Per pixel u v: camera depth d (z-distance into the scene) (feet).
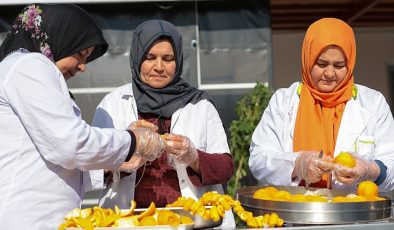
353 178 7.52
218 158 8.31
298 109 8.89
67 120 6.54
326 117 8.77
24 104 6.56
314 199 6.85
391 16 23.85
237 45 16.15
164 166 8.36
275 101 9.12
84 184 7.45
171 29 8.57
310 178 7.74
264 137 8.94
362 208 6.36
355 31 26.23
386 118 8.83
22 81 6.59
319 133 8.69
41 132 6.54
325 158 7.73
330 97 8.75
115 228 5.96
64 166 6.65
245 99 15.87
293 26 25.11
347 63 8.70
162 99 8.56
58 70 6.95
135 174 8.31
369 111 8.75
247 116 15.74
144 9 16.05
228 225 8.41
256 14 16.16
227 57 16.15
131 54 8.77
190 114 8.64
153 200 8.25
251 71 16.16
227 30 16.15
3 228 6.60
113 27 16.05
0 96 6.70
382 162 8.20
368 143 8.56
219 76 16.14
